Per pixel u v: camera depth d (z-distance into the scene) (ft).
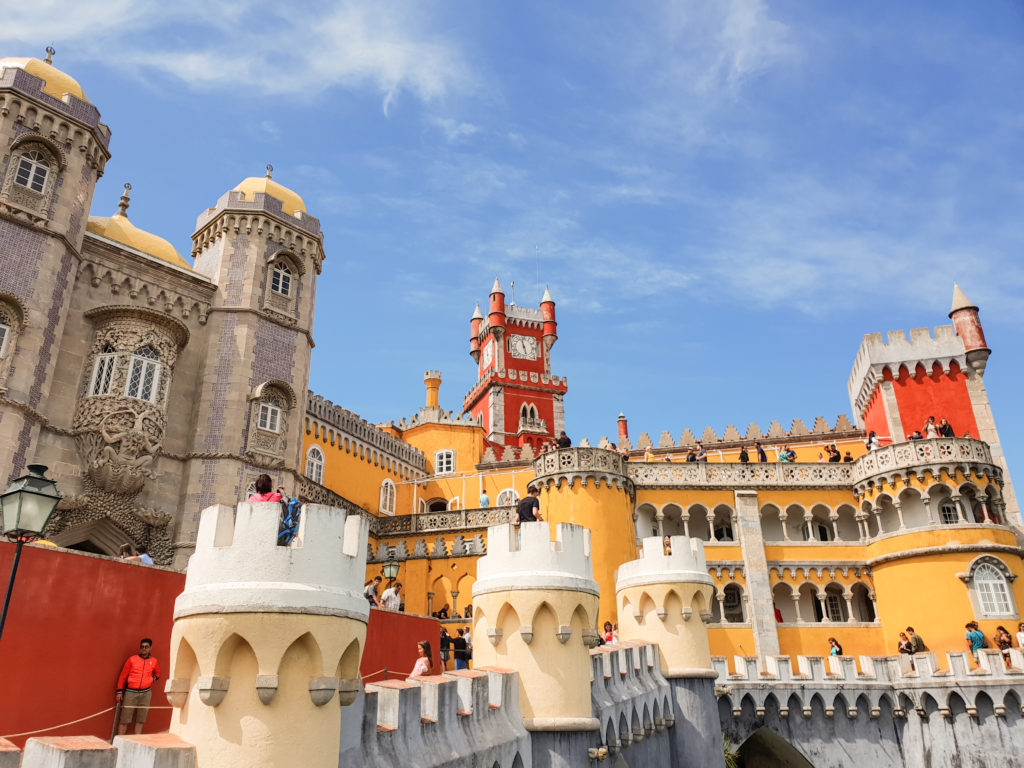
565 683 48.39
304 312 119.03
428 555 136.05
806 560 134.92
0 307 86.58
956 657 100.68
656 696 66.90
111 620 50.14
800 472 142.72
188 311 108.99
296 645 29.14
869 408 162.91
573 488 131.54
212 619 28.50
